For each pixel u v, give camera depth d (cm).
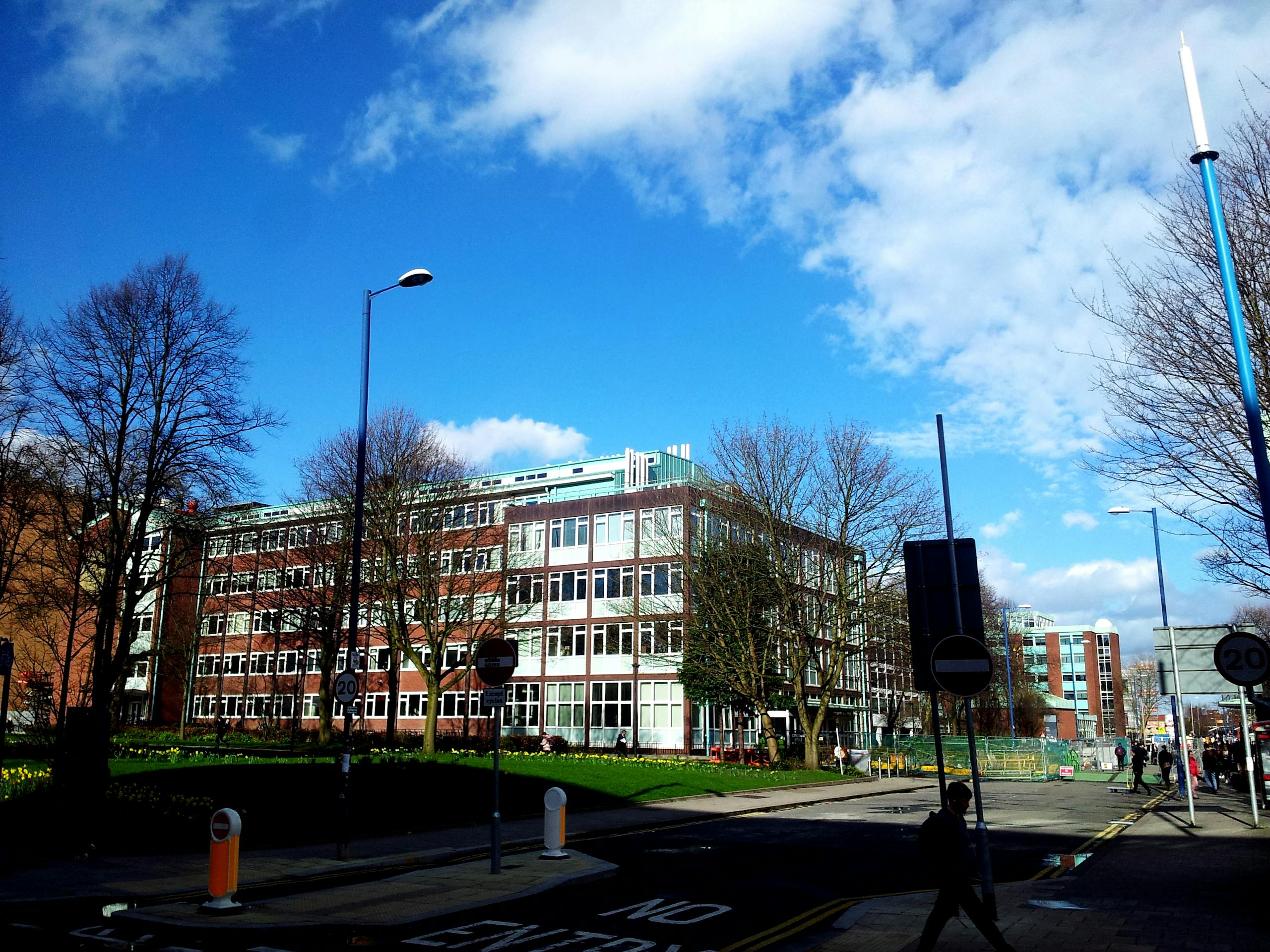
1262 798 3002
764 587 4512
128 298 3025
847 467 4441
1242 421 1462
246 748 4309
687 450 7025
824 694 4506
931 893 1286
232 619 7100
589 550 6106
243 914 1081
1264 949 920
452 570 4725
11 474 3016
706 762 4416
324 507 4812
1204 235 1507
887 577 4584
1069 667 13400
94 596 3080
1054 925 1041
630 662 5769
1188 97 1251
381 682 6438
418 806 2158
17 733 3669
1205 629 2270
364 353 2044
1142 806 3053
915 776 4978
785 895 1274
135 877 1321
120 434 2991
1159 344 1555
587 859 1534
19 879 1281
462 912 1127
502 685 1434
